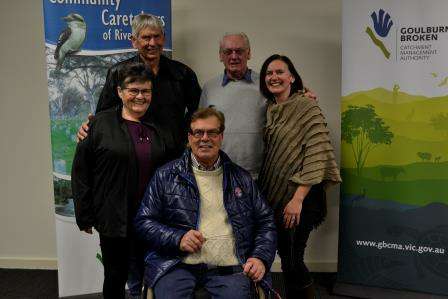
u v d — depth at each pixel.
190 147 1.88
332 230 2.99
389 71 2.36
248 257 1.82
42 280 2.92
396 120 2.38
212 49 2.86
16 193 3.06
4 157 3.02
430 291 2.44
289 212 1.97
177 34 2.85
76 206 1.94
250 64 2.86
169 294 1.67
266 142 2.10
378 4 2.33
